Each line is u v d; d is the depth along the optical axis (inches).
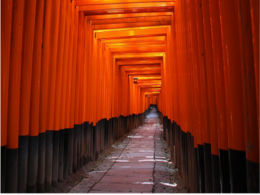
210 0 96.6
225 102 88.0
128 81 616.7
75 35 217.0
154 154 311.9
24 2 135.7
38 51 144.5
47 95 160.9
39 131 148.9
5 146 110.7
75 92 218.2
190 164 146.9
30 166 136.6
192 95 138.3
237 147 74.0
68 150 196.1
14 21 122.6
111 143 389.7
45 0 156.3
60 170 176.2
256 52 61.2
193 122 136.6
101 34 301.6
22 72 132.3
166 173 214.8
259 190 61.3
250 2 64.1
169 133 328.2
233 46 77.0
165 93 403.5
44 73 152.5
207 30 105.2
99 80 306.2
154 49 378.9
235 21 77.6
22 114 130.3
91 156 259.8
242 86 73.9
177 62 207.6
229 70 77.5
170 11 237.9
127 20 266.2
